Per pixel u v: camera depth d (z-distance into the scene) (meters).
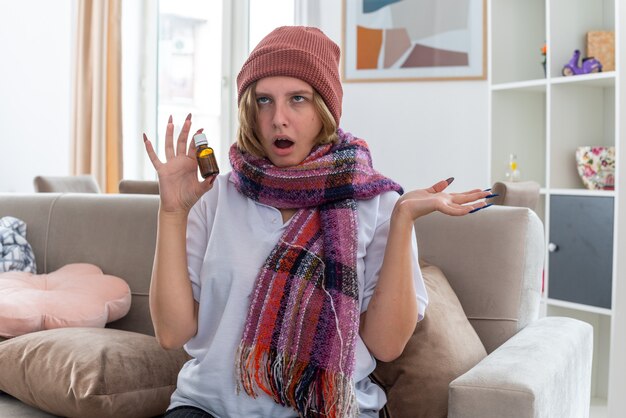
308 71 1.53
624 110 2.69
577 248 3.41
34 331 2.10
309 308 1.49
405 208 1.45
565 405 1.75
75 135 5.17
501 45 3.93
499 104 3.93
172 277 1.51
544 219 3.97
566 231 3.46
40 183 3.21
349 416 1.46
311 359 1.46
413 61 4.68
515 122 3.97
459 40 4.59
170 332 1.54
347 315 1.48
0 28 4.57
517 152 3.98
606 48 3.56
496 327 1.99
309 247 1.53
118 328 2.32
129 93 5.43
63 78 4.96
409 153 4.72
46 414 1.87
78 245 2.42
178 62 5.42
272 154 1.60
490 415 1.47
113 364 1.80
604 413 3.40
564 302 3.46
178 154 1.50
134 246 2.36
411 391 1.73
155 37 5.43
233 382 1.51
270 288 1.50
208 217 1.62
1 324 2.08
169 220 1.50
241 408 1.51
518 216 2.04
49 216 2.48
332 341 1.47
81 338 1.89
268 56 1.54
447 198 1.45
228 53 5.31
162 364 1.89
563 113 3.61
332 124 1.59
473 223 2.07
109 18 5.11
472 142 4.59
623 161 2.67
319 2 4.89
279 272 1.51
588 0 3.67
